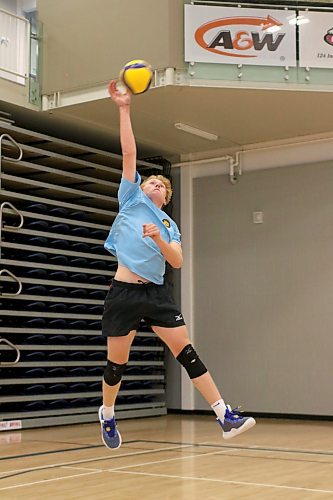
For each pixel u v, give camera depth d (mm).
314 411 8625
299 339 8836
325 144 8898
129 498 3738
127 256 3707
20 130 7844
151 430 7496
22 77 7676
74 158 8609
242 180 9484
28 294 8094
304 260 8914
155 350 9656
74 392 8586
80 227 8812
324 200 8844
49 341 8438
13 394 8023
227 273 9477
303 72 7289
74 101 7637
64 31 7684
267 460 5242
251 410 9094
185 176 9945
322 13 7348
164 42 7098
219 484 4180
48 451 5777
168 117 8203
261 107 7840
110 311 3746
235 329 9336
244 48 7238
